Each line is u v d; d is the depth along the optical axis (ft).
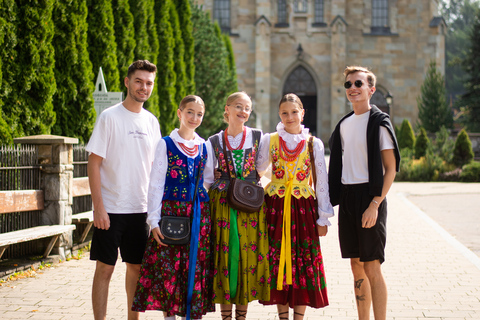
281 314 14.96
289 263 14.61
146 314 17.03
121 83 40.47
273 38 139.23
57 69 31.01
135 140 14.93
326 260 25.26
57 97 31.19
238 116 15.17
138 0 44.83
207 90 83.25
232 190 14.40
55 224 24.16
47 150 24.18
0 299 18.04
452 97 234.99
